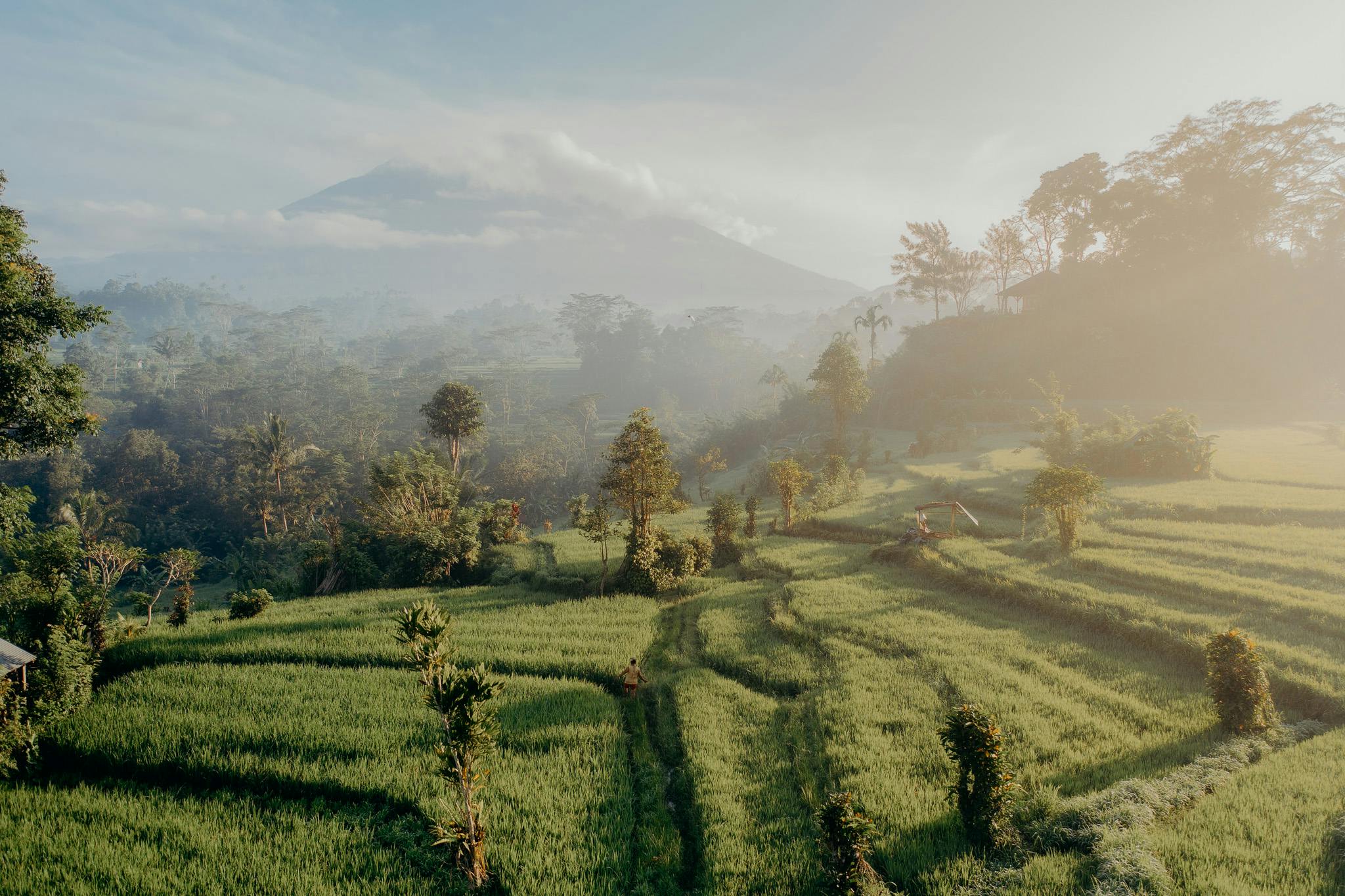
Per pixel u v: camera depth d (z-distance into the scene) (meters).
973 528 33.94
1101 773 13.63
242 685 19.59
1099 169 91.50
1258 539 26.39
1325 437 52.62
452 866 12.40
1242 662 14.88
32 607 19.88
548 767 15.43
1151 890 9.95
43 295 20.31
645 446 29.70
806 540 37.62
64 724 17.33
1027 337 92.62
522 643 22.88
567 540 41.34
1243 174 76.88
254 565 56.94
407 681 19.95
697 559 32.22
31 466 85.75
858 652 20.70
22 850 13.04
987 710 16.39
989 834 11.86
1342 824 11.15
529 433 125.94
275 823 13.87
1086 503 28.02
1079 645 20.31
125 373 159.25
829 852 11.45
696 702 18.31
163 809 14.38
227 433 103.56
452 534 35.34
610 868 12.22
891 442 78.94
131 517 82.38
